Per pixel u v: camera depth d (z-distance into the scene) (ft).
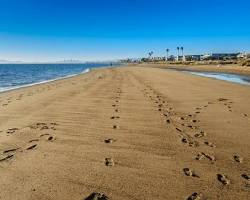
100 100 38.68
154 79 83.20
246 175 13.92
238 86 59.93
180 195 11.82
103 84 66.13
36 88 61.77
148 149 17.76
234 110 31.42
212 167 14.89
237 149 17.84
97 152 17.07
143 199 11.49
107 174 13.88
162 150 17.60
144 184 12.82
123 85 63.16
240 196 11.75
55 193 11.89
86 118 26.66
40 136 20.45
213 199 11.50
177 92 48.83
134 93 47.14
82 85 63.98
